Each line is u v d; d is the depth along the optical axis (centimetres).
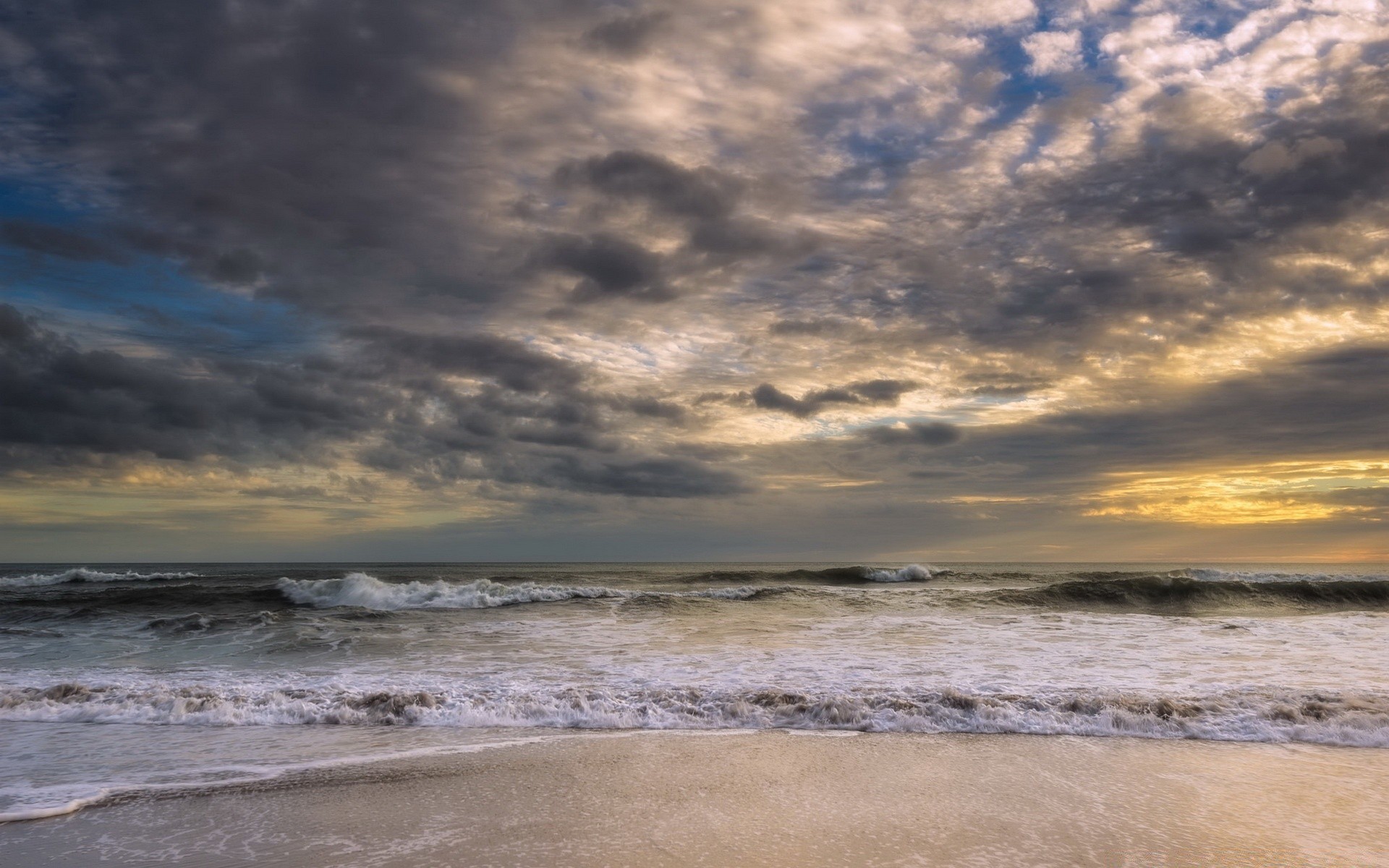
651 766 792
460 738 906
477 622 1973
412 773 766
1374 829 617
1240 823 630
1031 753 840
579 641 1623
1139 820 638
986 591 2747
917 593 2844
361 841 589
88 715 1002
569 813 653
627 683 1152
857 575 4056
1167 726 926
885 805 673
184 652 1487
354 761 809
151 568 10831
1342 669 1254
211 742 887
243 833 607
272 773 764
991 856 559
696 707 1003
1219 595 2708
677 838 595
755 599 2638
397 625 1906
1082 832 609
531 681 1166
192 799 688
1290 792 710
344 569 7950
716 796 697
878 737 906
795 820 636
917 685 1117
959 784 733
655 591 3162
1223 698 1012
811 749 855
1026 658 1366
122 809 664
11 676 1252
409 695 1034
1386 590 2691
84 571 4231
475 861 549
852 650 1480
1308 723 921
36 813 648
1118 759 817
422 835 601
